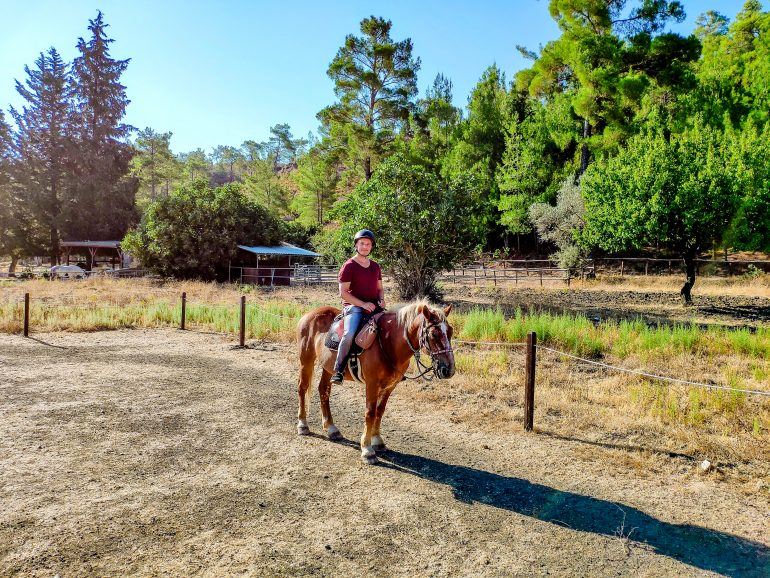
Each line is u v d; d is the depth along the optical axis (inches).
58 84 2018.9
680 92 1302.9
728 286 1049.5
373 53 1626.5
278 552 155.3
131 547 155.1
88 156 1969.7
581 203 1317.7
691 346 456.8
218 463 224.5
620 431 267.0
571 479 214.1
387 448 246.5
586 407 302.2
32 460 219.9
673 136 875.4
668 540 168.2
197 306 685.3
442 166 1881.2
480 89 1905.8
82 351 467.8
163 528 167.2
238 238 1363.2
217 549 155.7
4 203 1889.8
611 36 1210.0
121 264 1839.3
